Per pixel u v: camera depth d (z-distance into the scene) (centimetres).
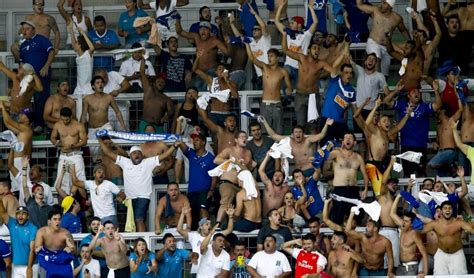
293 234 6956
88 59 8081
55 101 7806
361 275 6762
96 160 7631
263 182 7131
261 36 8081
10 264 6838
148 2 8662
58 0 8844
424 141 7494
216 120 7662
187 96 7706
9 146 7800
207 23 8194
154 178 7419
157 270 6738
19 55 8144
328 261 6700
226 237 6894
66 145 7488
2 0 8788
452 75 7538
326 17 8262
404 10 8538
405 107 7619
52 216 6731
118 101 7975
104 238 6762
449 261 6744
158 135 7406
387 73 8069
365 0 8231
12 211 7062
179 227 6881
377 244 6744
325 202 6919
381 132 7394
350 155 7162
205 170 7300
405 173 7462
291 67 7931
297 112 7706
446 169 7450
